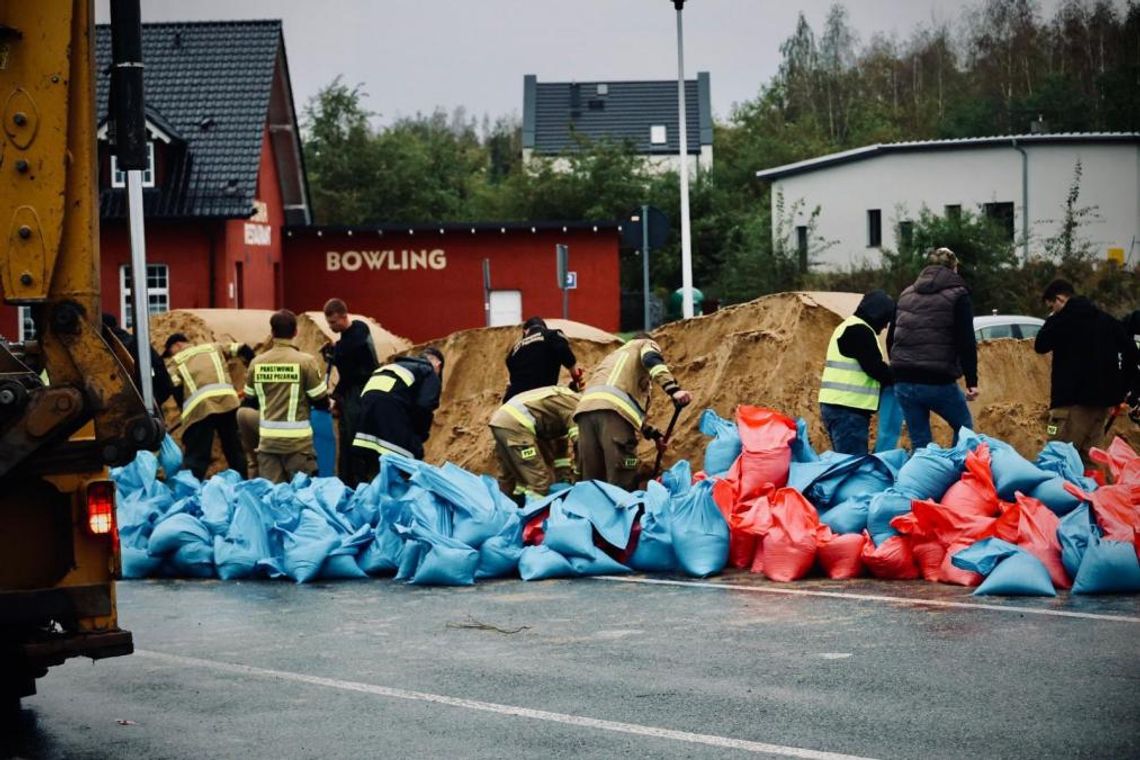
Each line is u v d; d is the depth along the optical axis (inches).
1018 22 3649.1
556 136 3607.3
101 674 350.0
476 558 472.4
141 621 422.0
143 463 544.7
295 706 312.0
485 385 795.4
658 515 483.2
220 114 1743.4
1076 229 1895.9
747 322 719.1
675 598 429.1
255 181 1689.2
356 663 354.3
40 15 264.2
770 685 315.9
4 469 264.7
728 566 476.1
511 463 581.6
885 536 454.9
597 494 487.2
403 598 446.6
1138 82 2849.4
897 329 547.5
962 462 462.3
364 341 674.2
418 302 1918.1
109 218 1469.0
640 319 2257.6
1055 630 361.7
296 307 1932.8
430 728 290.4
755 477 480.4
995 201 1941.4
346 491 526.0
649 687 318.3
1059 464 465.4
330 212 2650.1
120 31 264.1
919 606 399.9
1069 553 413.1
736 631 376.8
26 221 265.4
